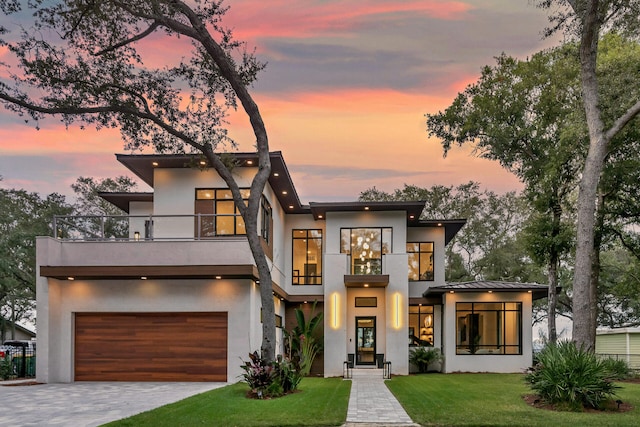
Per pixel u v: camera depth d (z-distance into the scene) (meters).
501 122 24.28
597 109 14.34
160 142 16.11
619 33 18.95
